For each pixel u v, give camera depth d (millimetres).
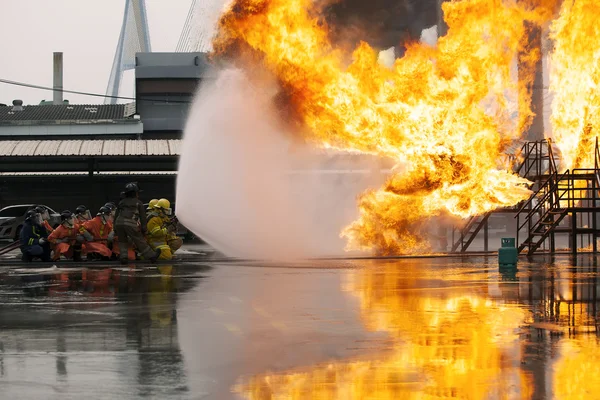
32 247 25750
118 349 10055
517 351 9703
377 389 7918
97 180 47219
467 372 8594
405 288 16500
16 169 47281
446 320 12141
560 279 18250
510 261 21828
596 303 14000
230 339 10719
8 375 8578
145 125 64562
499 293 15547
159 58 64750
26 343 10477
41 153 44375
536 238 42906
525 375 8422
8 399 7594
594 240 27500
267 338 10789
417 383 8141
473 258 25656
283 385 8133
